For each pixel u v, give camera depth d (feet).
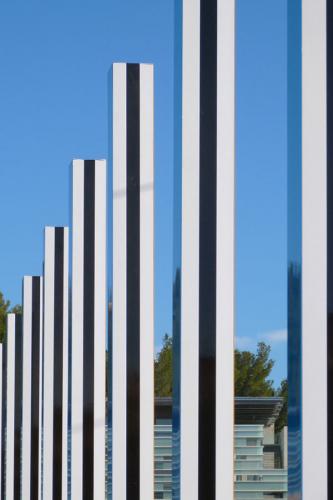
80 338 56.24
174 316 34.42
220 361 33.68
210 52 34.14
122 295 46.37
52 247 66.95
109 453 46.85
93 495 55.93
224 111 34.06
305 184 27.99
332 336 27.81
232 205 33.91
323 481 27.63
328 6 28.25
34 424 79.51
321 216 27.96
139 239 46.47
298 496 27.89
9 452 85.92
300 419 27.78
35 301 78.84
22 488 79.41
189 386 33.65
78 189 56.29
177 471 33.86
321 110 28.12
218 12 34.17
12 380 86.22
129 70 46.60
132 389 46.29
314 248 27.94
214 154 33.96
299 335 27.94
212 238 33.86
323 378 27.73
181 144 33.99
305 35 28.19
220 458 33.60
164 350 196.13
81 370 56.24
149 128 46.68
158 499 68.23
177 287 34.14
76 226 56.18
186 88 34.09
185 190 33.88
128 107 46.68
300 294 27.91
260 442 66.54
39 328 79.00
